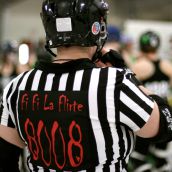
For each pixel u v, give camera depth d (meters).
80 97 1.25
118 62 1.44
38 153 1.34
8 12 10.06
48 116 1.29
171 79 3.78
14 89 1.39
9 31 10.12
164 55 6.89
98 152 1.26
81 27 1.28
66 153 1.29
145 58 3.76
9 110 1.39
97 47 1.36
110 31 4.15
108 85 1.24
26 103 1.34
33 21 10.32
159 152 3.73
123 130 1.27
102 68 1.29
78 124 1.25
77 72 1.29
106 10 1.36
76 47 1.31
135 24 7.12
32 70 1.39
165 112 1.28
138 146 3.62
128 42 6.31
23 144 1.46
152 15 11.07
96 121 1.24
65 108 1.27
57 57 1.35
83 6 1.28
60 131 1.28
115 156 1.27
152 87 3.71
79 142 1.26
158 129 1.26
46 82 1.32
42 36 10.36
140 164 3.68
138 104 1.23
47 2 1.34
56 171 1.32
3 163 1.44
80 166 1.28
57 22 1.30
